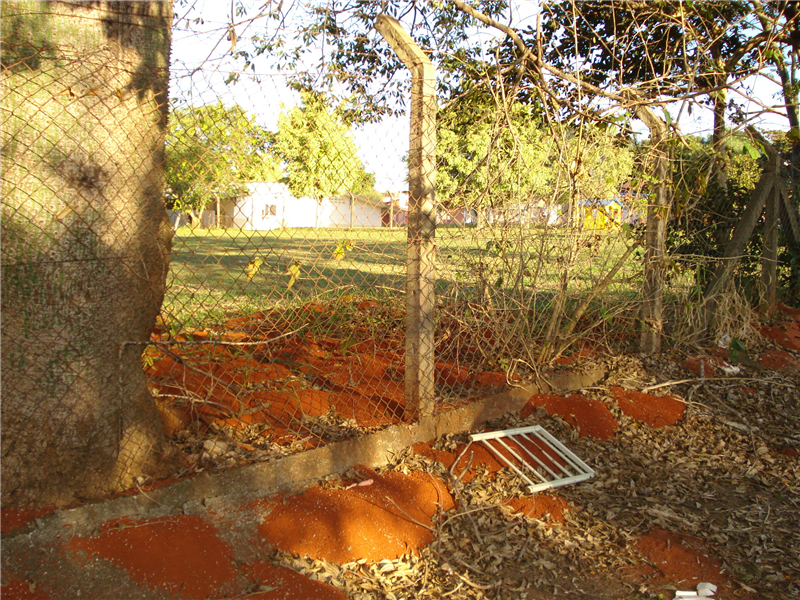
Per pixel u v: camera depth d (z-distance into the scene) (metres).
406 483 3.38
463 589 2.82
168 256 3.06
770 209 7.29
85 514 2.59
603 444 4.42
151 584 2.41
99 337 2.74
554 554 3.16
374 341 5.15
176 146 2.97
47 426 2.62
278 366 4.48
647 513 3.60
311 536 2.88
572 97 4.96
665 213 5.62
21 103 2.53
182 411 3.49
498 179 4.31
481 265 4.44
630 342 6.16
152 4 2.83
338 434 3.58
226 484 2.97
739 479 4.14
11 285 2.55
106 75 2.70
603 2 6.06
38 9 2.54
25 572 2.33
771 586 2.99
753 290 7.60
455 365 4.88
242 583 2.56
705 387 5.45
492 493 3.56
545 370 5.00
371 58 5.62
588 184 5.00
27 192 2.55
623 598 2.86
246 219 3.34
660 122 5.55
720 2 6.39
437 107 3.91
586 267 5.27
